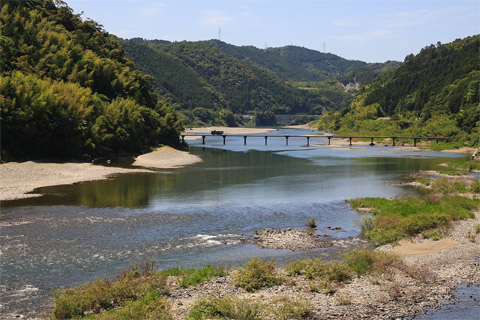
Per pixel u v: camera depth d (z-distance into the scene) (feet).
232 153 371.76
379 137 511.40
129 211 136.26
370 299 69.97
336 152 388.57
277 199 160.04
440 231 110.11
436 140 483.92
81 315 64.34
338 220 128.16
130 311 62.75
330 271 80.69
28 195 156.46
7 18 337.93
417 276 79.51
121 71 413.59
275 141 572.10
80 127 264.93
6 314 63.72
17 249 95.66
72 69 340.59
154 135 359.87
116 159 284.41
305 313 64.39
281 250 98.17
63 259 89.86
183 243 103.09
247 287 74.18
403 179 212.84
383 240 103.60
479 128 434.30
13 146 231.71
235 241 105.09
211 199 158.61
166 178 209.87
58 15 440.04
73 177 199.62
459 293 72.13
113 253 94.53
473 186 170.40
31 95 242.78
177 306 67.10
